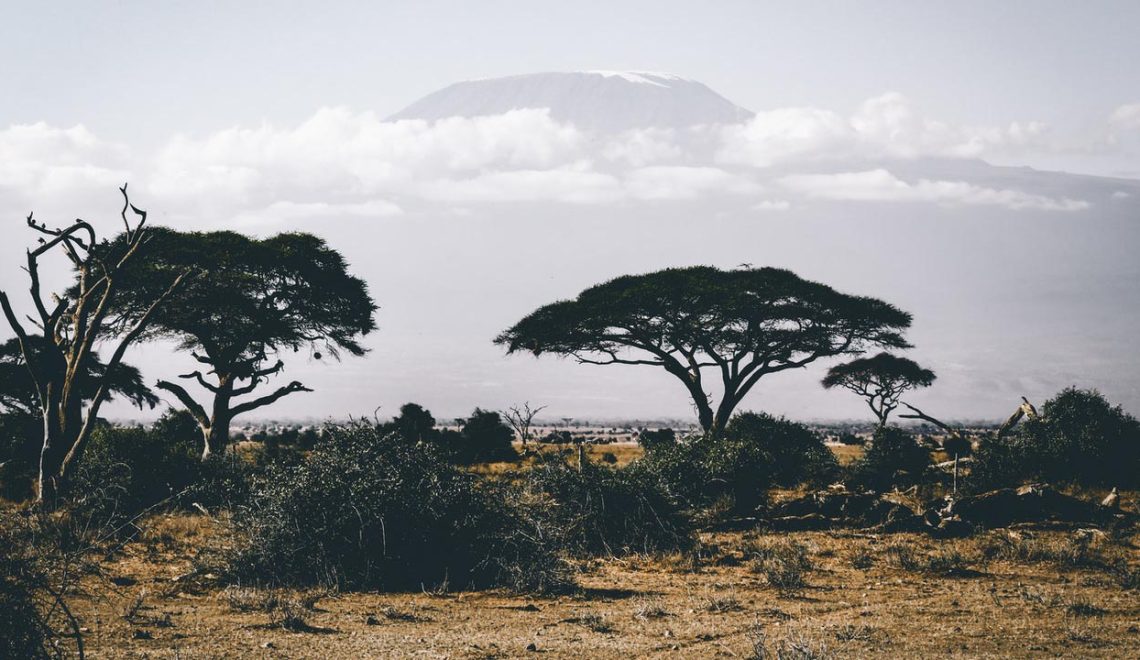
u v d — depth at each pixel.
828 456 36.78
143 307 46.03
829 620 14.24
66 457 25.83
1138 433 31.84
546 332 53.66
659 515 22.61
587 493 22.23
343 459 18.28
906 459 34.72
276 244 49.97
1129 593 16.38
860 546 22.39
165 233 46.91
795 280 52.19
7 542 10.07
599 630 13.70
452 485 18.34
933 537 23.91
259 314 47.56
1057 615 14.41
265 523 17.59
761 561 19.78
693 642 12.72
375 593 16.81
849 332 51.72
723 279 53.19
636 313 51.38
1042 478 30.91
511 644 12.50
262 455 29.45
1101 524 24.08
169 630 12.93
